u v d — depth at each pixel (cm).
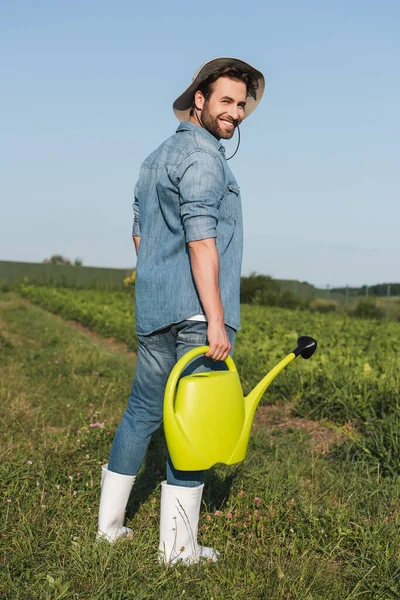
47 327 1238
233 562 246
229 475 337
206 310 228
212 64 246
